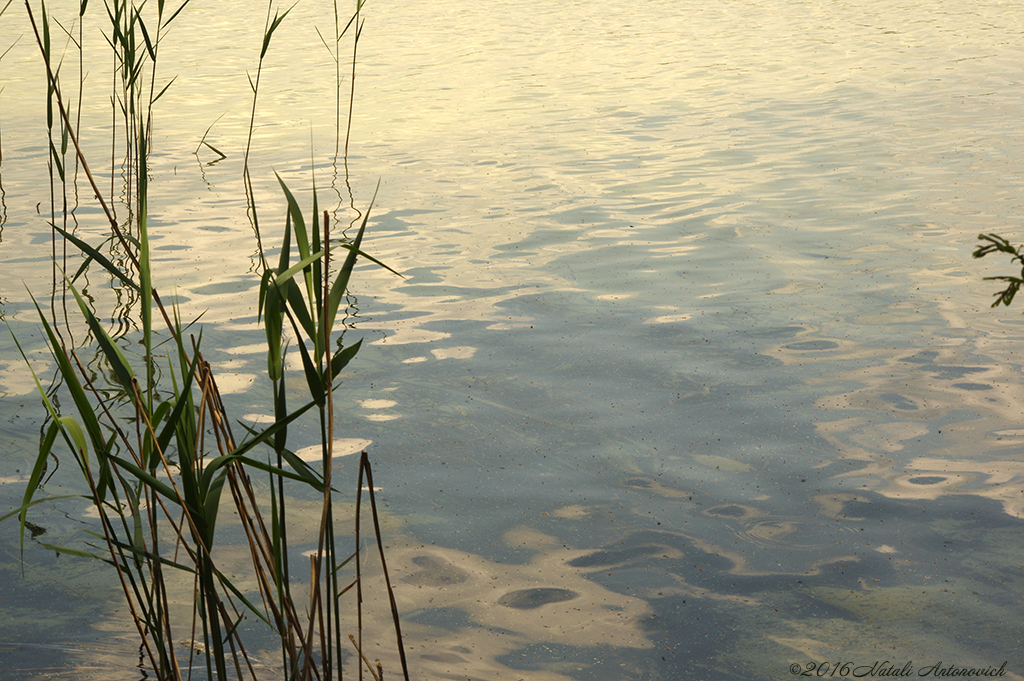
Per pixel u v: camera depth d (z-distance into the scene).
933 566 3.61
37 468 2.38
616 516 4.00
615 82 14.98
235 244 7.82
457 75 15.69
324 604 3.45
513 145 11.18
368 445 4.62
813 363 5.43
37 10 22.45
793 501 4.09
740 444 4.57
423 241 7.86
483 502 4.12
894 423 4.72
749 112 12.74
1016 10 21.72
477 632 3.31
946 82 14.18
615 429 4.74
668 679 3.06
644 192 9.20
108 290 6.76
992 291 6.42
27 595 3.48
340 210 8.74
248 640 3.25
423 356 5.63
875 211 8.34
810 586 3.51
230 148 11.16
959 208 8.31
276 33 20.33
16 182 9.68
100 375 5.34
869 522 3.92
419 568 3.67
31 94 14.17
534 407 4.99
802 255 7.32
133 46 7.39
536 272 7.09
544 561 3.71
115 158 10.72
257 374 5.39
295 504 4.14
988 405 4.87
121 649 3.17
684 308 6.31
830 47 17.72
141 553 2.48
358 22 21.75
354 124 12.36
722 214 8.43
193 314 6.27
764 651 3.18
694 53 17.50
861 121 11.94
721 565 3.66
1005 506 3.98
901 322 5.97
